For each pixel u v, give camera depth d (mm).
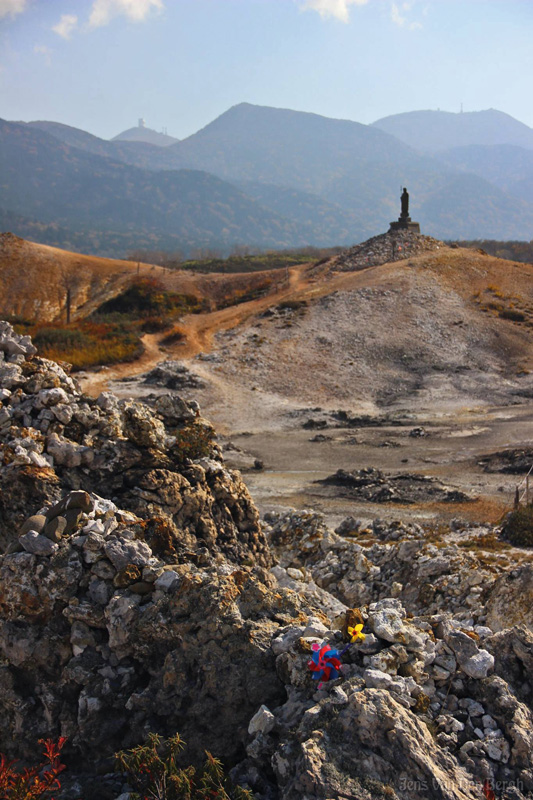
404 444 48156
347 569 19641
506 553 19422
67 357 67188
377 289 87562
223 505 13492
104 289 143000
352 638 7523
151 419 13234
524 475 36688
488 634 8336
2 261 147375
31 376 12555
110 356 68688
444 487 34375
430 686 7270
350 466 42562
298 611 8773
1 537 10500
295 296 92438
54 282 144500
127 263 158000
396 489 34250
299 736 6574
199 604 8273
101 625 8492
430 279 90688
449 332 76250
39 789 6883
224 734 7543
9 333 13367
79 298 140500
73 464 11398
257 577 9867
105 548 8836
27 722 8328
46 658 8430
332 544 21000
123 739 7973
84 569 8828
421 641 7562
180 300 104250
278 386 65062
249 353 71875
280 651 7727
